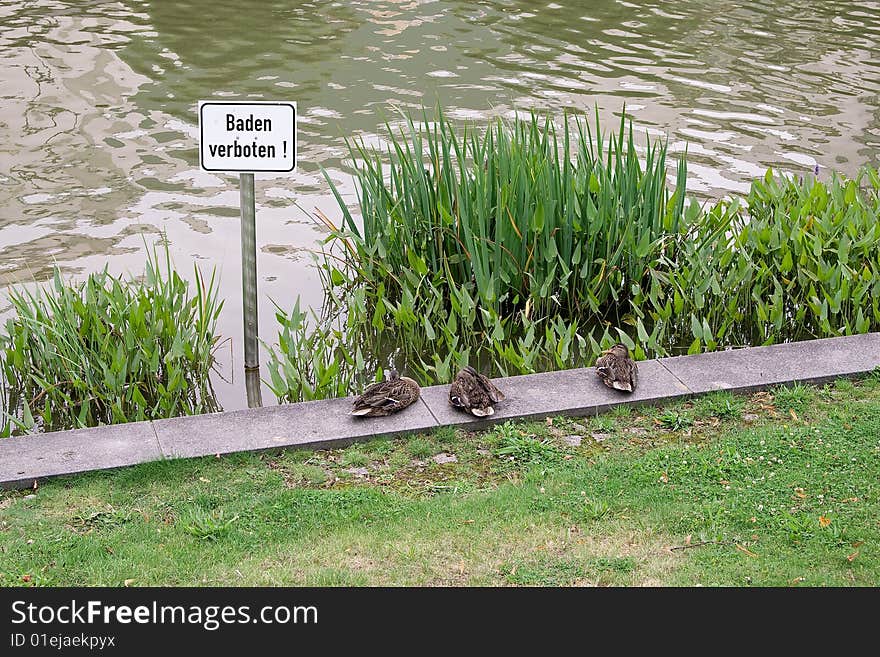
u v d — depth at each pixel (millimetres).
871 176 8383
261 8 15422
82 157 10070
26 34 13758
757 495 4926
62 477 5078
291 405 5793
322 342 7113
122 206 9117
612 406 5816
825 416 5715
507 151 7586
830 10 16078
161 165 9977
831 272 7129
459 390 5711
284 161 6055
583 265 7453
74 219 8828
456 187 7352
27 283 7773
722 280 7602
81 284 7719
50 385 6363
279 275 8164
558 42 14086
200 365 6895
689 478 5102
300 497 4973
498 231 7230
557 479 5125
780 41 14305
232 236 8695
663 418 5711
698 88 12281
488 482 5172
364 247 7750
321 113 11234
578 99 11797
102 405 6508
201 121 5910
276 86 12062
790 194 8375
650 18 15430
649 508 4852
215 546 4602
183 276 8016
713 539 4594
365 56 13289
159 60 12883
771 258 7750
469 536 4652
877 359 6270
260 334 7383
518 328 7488
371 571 4422
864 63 13352
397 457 5379
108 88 11875
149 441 5395
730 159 10219
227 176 9867
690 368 6203
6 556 4496
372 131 10750
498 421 5676
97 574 4398
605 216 7547
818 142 10672
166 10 15141
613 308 7762
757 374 6117
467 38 14180
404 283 7309
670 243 7773
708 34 14609
